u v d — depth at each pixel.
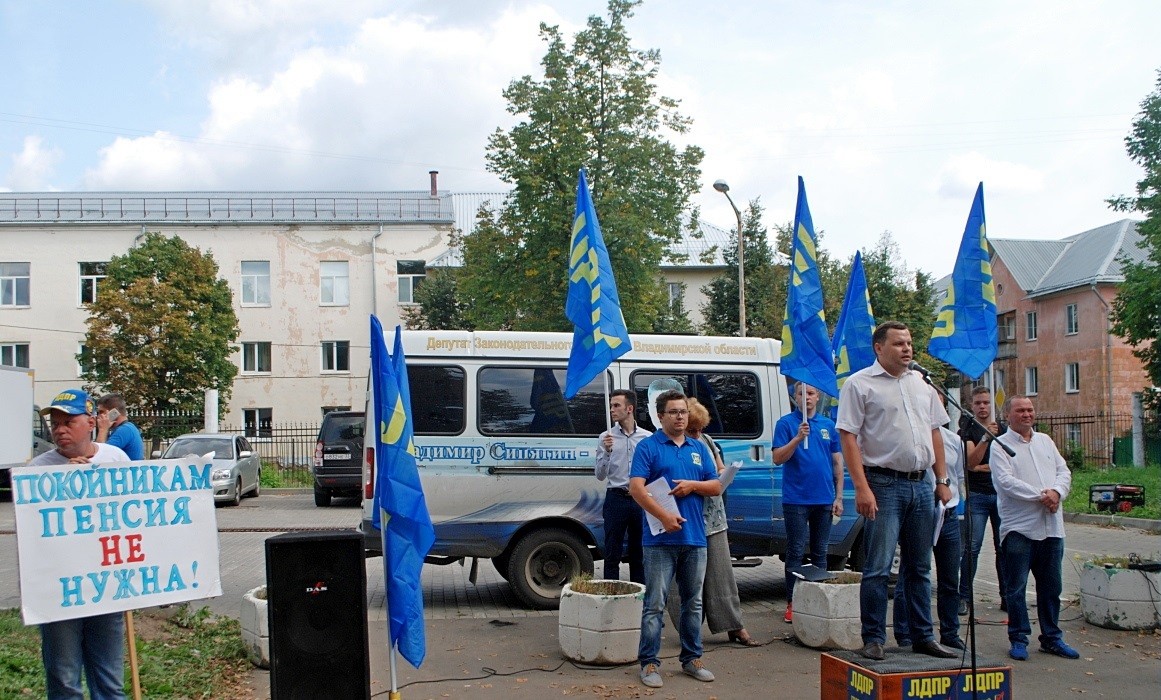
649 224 23.94
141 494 4.82
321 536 4.92
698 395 9.34
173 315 32.47
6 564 12.35
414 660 5.16
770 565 11.93
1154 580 7.78
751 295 36.47
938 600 6.64
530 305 24.70
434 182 43.94
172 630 7.49
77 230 39.03
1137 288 26.84
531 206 23.86
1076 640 7.43
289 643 4.85
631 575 8.11
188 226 39.47
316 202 41.44
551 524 8.95
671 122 24.91
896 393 5.77
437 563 9.09
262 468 29.16
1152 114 26.25
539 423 8.95
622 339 7.57
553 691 6.10
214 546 5.00
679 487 6.17
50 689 4.66
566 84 24.14
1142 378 39.62
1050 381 43.50
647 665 6.21
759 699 5.89
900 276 35.72
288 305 39.81
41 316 38.75
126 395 32.19
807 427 7.63
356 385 39.94
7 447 19.06
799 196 8.41
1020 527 6.82
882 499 5.77
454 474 8.72
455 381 8.89
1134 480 23.95
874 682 4.52
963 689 4.57
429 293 38.47
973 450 7.37
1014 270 46.25
